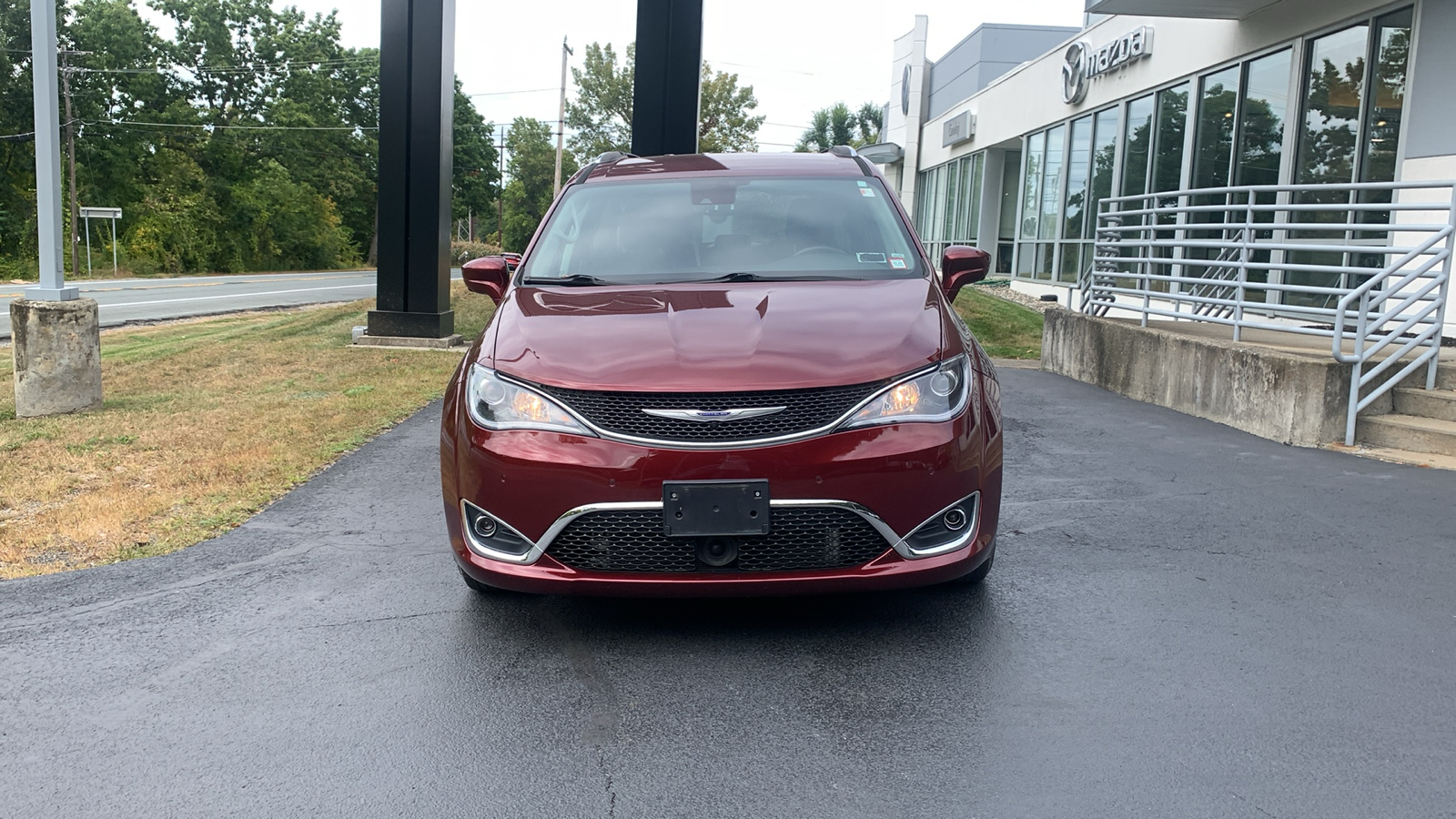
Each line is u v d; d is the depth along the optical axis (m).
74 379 8.02
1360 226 6.64
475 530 3.48
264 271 59.03
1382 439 6.45
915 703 3.02
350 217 71.25
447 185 12.45
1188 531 4.73
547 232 4.72
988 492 3.47
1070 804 2.46
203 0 62.53
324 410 8.02
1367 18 9.88
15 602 4.00
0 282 39.69
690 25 12.23
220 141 60.22
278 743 2.85
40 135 7.82
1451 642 3.41
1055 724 2.87
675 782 2.61
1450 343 8.23
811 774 2.63
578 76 63.34
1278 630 3.53
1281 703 2.97
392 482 5.87
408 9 11.84
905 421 3.28
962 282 4.55
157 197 54.28
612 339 3.51
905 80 34.62
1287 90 11.25
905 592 3.96
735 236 4.50
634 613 3.81
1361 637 3.45
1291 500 5.25
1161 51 14.33
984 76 27.80
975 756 2.71
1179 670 3.21
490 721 2.97
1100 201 10.45
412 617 3.79
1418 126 9.16
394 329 12.42
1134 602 3.81
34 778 2.68
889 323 3.57
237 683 3.24
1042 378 10.43
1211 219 12.85
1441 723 2.84
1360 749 2.70
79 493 5.62
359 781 2.64
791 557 3.29
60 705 3.11
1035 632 3.54
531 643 3.54
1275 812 2.40
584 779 2.64
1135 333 8.93
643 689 3.16
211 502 5.39
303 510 5.29
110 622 3.77
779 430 3.22
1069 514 5.04
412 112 12.05
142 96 57.09
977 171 25.34
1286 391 6.72
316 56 66.44
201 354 11.84
